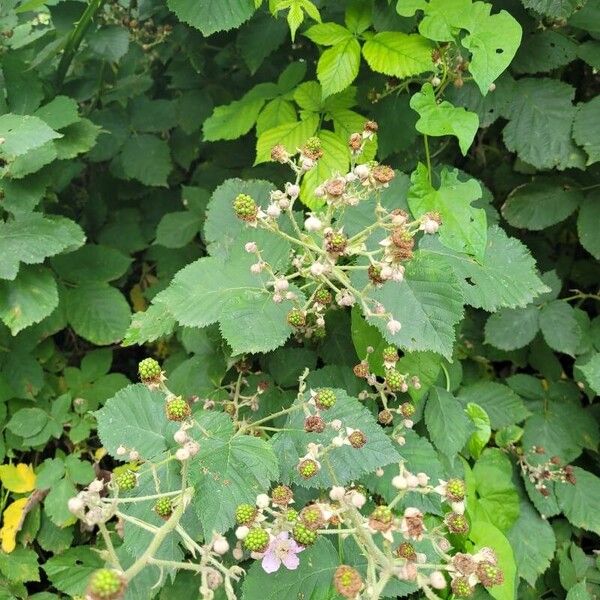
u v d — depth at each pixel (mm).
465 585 331
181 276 432
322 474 399
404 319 421
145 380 346
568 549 566
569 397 605
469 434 502
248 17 502
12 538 573
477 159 674
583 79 634
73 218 773
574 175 596
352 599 303
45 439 604
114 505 325
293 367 513
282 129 538
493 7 555
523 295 466
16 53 650
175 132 775
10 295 544
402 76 489
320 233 414
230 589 327
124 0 694
